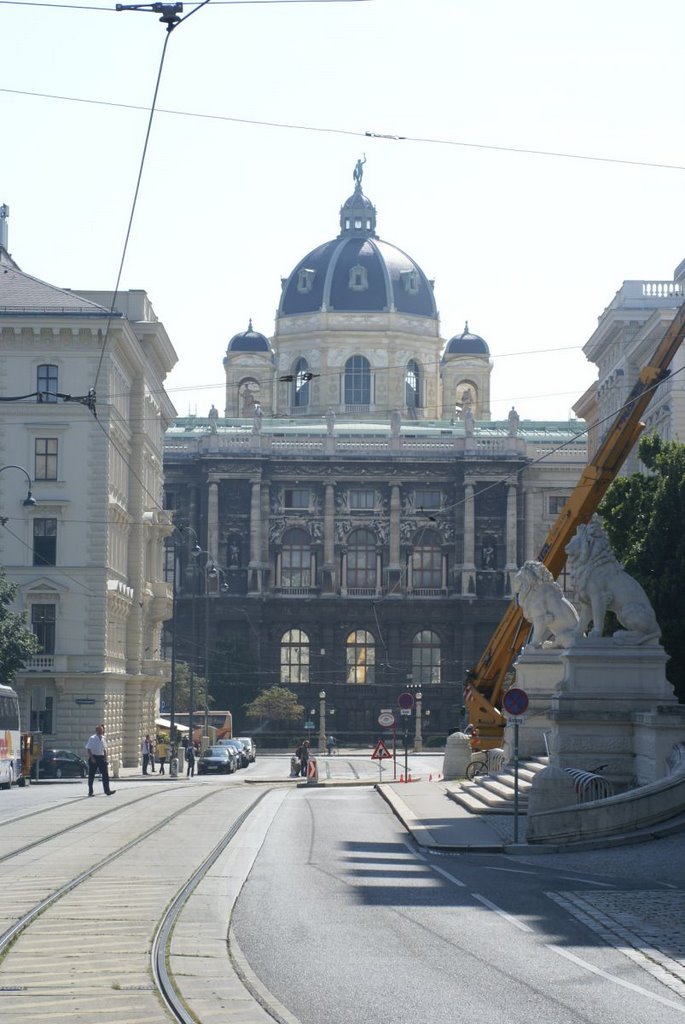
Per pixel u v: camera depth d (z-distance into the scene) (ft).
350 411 626.23
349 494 570.46
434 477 569.23
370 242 649.20
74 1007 53.67
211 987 57.67
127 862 100.83
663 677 142.31
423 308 641.81
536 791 121.49
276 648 563.48
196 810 156.04
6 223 358.02
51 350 302.25
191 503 568.00
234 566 562.66
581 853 111.55
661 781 117.08
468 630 559.38
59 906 78.79
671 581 179.01
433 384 639.35
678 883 92.89
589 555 145.18
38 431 302.45
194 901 81.35
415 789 199.00
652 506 188.24
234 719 537.65
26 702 298.35
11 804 160.04
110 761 291.79
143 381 343.05
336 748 538.06
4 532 302.04
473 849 115.14
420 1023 51.37
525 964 63.05
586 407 443.73
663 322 313.94
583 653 142.92
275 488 568.82
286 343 638.12
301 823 143.43
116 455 317.83
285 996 56.13
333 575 563.48
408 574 565.94
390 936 70.23
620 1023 51.57
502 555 565.12
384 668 560.20
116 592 309.63
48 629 301.63
